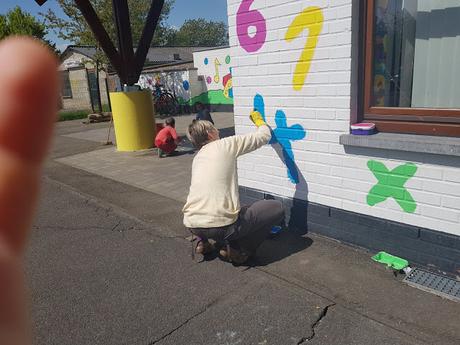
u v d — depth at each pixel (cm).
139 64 895
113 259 378
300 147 390
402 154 320
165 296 312
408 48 334
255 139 362
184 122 1499
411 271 321
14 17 2066
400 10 330
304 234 405
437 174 304
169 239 416
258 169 436
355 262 345
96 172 730
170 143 820
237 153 348
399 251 339
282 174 414
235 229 333
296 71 373
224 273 341
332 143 364
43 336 273
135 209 512
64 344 265
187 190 587
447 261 312
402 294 296
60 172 745
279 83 390
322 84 357
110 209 516
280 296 303
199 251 362
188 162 767
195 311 292
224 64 1742
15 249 28
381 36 339
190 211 342
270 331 266
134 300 310
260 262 355
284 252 371
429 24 321
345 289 307
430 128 317
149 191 590
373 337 254
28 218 29
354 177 355
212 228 333
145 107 900
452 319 266
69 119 1883
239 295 307
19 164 28
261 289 313
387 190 336
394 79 342
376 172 339
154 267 359
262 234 353
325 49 347
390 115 336
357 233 365
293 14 361
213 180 334
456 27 309
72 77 2500
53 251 400
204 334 267
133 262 370
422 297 291
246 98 423
